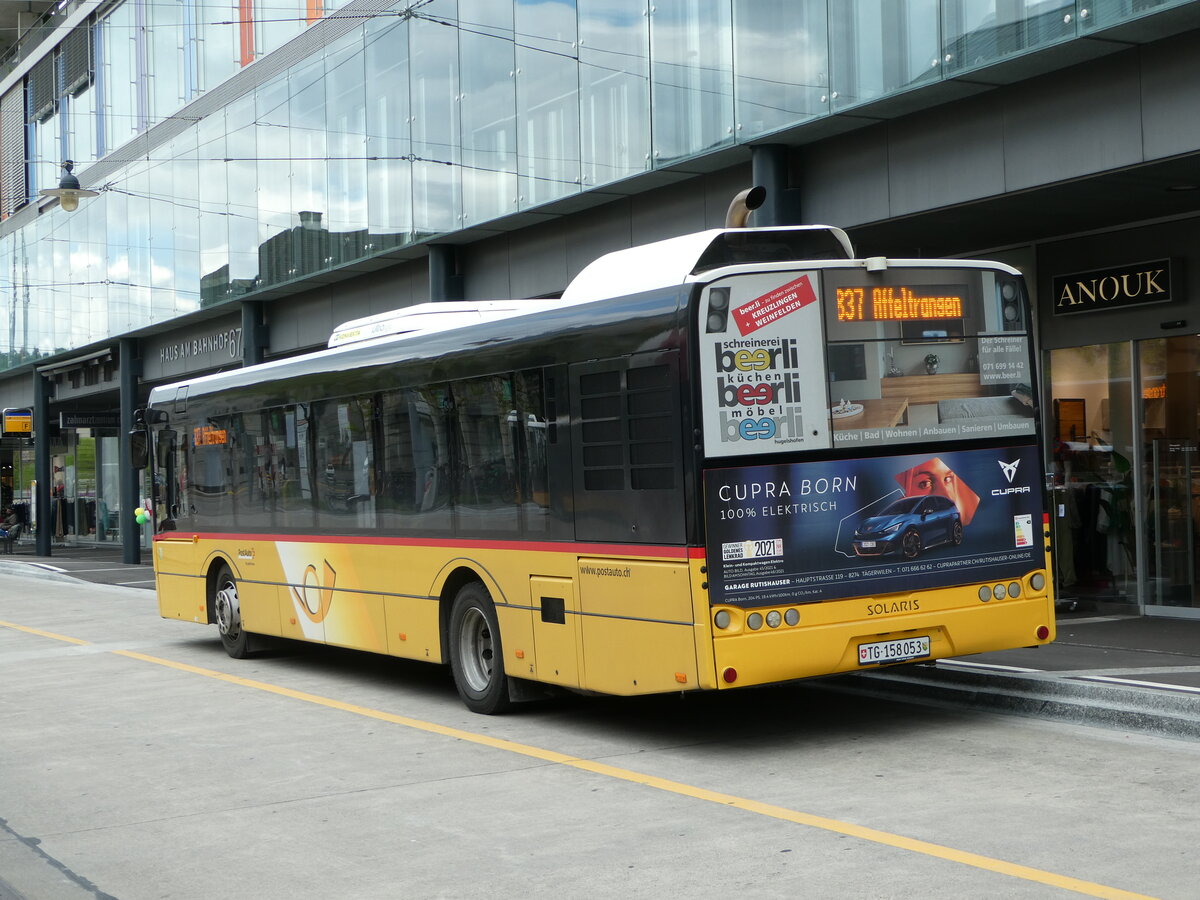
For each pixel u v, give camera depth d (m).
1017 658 10.84
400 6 20.11
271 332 25.77
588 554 8.75
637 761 8.31
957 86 11.95
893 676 10.41
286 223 23.73
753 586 7.94
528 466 9.38
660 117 15.05
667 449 8.03
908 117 12.93
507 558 9.64
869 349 8.36
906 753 8.18
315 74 22.64
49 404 38.59
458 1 18.69
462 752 8.79
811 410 8.15
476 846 6.42
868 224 13.47
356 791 7.73
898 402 8.44
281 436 13.02
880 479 8.37
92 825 7.21
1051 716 9.15
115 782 8.27
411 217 19.94
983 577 8.73
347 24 21.59
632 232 16.59
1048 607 9.00
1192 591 13.57
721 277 7.95
